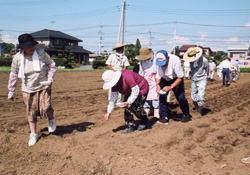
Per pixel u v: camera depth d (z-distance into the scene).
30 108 4.84
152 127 6.07
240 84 17.28
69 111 7.91
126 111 5.60
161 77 6.23
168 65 5.94
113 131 5.80
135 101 5.40
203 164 4.21
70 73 27.23
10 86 4.85
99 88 14.10
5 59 38.84
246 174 3.84
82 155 4.42
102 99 10.48
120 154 4.47
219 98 10.87
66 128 5.98
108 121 6.69
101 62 42.28
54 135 5.32
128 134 5.56
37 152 4.57
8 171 4.00
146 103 6.63
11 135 5.27
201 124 6.38
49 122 5.26
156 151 4.64
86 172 3.94
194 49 6.90
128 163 4.13
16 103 8.91
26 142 4.98
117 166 4.05
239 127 6.29
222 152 4.72
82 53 60.38
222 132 5.82
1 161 4.29
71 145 4.83
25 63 4.69
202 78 7.05
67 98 10.39
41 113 4.91
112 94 5.10
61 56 47.72
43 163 4.22
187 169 4.00
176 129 5.90
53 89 13.05
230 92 12.93
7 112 7.52
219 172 3.92
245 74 31.56
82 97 10.81
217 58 66.12
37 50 4.77
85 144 4.92
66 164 4.17
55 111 7.86
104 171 3.93
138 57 6.25
